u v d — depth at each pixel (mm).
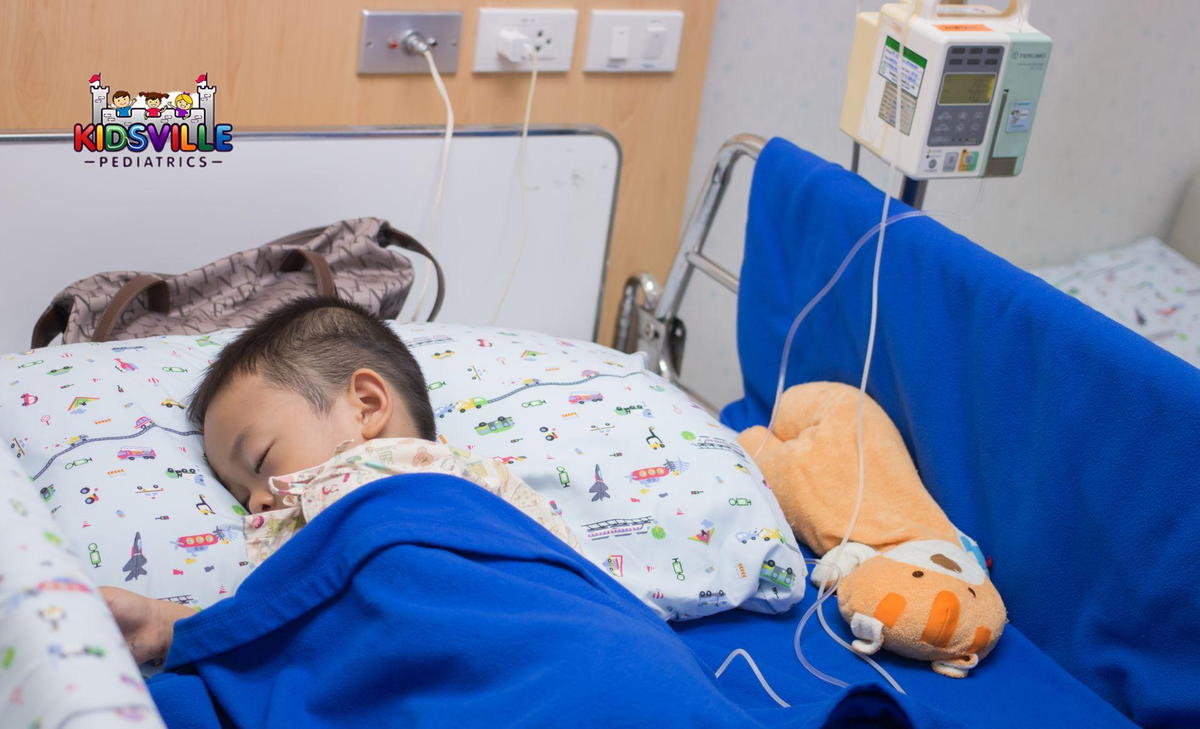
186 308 1328
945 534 1174
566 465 1114
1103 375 1018
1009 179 1860
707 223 1562
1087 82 1819
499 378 1217
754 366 1507
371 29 1536
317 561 891
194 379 1142
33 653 578
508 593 862
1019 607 1146
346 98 1578
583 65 1751
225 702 868
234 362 1046
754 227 1464
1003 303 1123
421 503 925
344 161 1528
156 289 1287
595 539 1084
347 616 884
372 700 855
